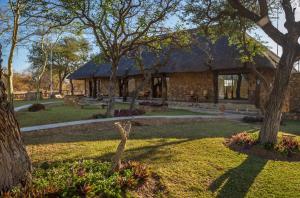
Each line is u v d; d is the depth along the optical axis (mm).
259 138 10328
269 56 21281
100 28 16141
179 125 14891
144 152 9227
